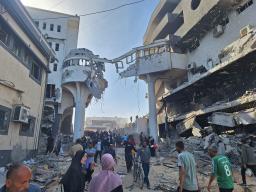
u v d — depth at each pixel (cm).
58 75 3678
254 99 1543
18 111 1208
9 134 1171
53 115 3044
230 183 509
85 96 3612
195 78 2128
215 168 522
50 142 1839
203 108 2133
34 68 1573
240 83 1870
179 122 2648
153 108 3094
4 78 1109
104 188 342
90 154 760
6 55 1129
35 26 1440
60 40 3941
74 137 3347
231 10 2294
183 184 479
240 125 1652
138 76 3278
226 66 1748
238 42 1884
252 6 2055
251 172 1111
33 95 1503
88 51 3619
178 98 2816
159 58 3073
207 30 2681
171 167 1419
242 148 978
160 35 3731
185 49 3161
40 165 1280
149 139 1914
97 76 3659
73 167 483
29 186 258
